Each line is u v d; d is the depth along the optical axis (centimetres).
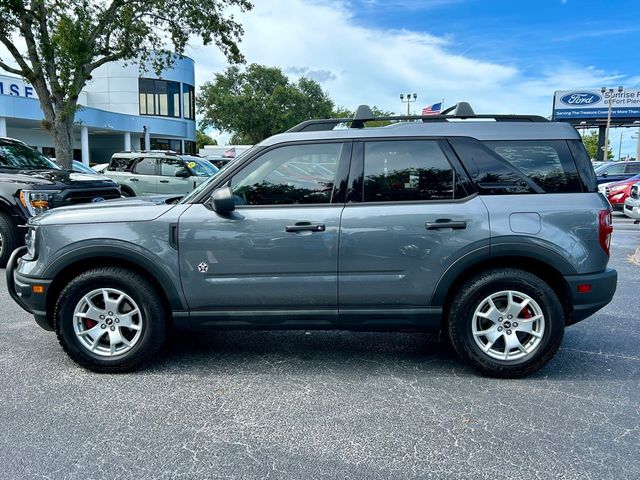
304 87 5806
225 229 384
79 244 388
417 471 277
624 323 536
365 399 363
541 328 386
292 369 418
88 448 299
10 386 381
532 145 392
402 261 384
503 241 379
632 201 1269
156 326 399
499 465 282
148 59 2120
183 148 4066
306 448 300
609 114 4709
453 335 394
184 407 350
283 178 395
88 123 3003
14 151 931
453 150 392
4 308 582
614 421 330
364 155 394
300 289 388
